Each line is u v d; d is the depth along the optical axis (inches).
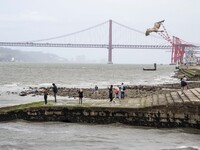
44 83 3821.4
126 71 7470.5
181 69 6122.1
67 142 1102.4
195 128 1258.6
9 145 1062.4
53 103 1571.1
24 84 3663.9
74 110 1413.6
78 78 4761.3
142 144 1074.7
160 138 1151.0
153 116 1317.7
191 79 3644.2
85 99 1850.4
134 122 1349.7
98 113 1390.3
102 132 1244.5
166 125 1301.7
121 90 1782.7
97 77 5034.5
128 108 1357.0
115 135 1198.3
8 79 4478.3
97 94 2196.1
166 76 5374.0
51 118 1428.4
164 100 1496.1
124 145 1064.2
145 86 2940.5
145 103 1508.4
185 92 1694.1
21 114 1446.9
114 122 1375.5
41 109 1432.1
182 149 1008.9
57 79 4522.6
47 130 1282.0
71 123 1405.0
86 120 1402.6
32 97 2300.7
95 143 1090.1
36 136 1184.2
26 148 1032.2
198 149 1007.0
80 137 1169.4
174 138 1148.5
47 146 1055.6
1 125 1375.5
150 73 6569.9
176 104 1285.7
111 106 1403.8
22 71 6830.7
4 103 2009.1
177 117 1284.4
